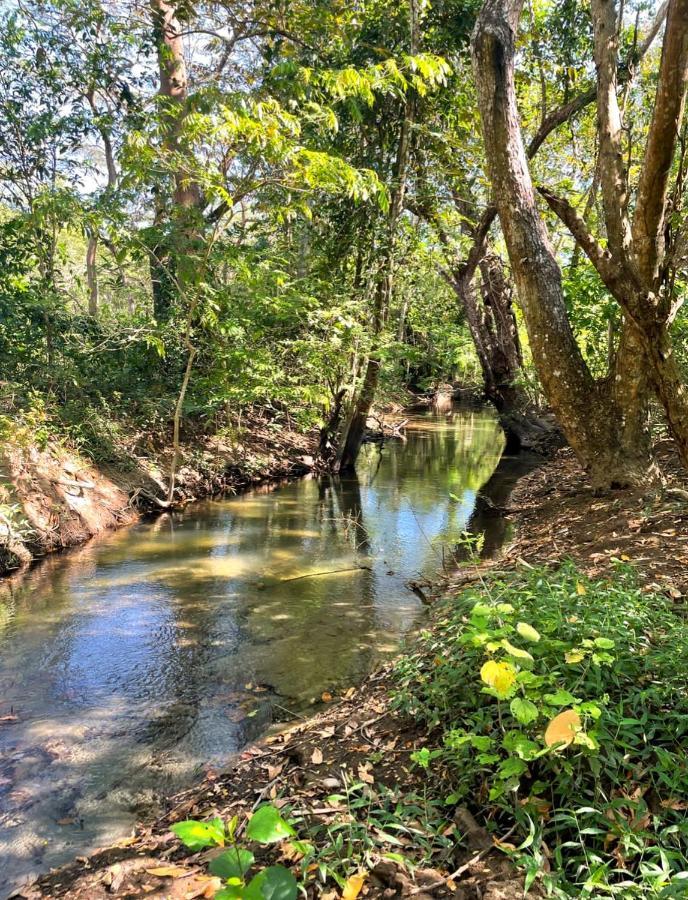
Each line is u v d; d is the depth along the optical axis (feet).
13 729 12.01
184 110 26.22
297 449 40.93
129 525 26.73
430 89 32.73
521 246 19.11
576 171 45.75
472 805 7.79
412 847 7.19
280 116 23.93
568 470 31.78
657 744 7.82
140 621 16.98
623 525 17.03
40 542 22.52
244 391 32.17
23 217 29.19
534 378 44.27
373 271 34.40
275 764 10.02
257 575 20.62
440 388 89.45
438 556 22.43
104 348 31.55
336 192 30.12
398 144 34.47
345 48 33.96
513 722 8.15
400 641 15.29
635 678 8.72
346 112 32.50
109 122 33.60
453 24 31.86
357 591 19.13
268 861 7.36
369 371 37.52
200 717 12.41
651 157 14.32
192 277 27.58
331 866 6.88
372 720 10.47
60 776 10.60
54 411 28.48
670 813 6.92
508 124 17.95
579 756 7.41
